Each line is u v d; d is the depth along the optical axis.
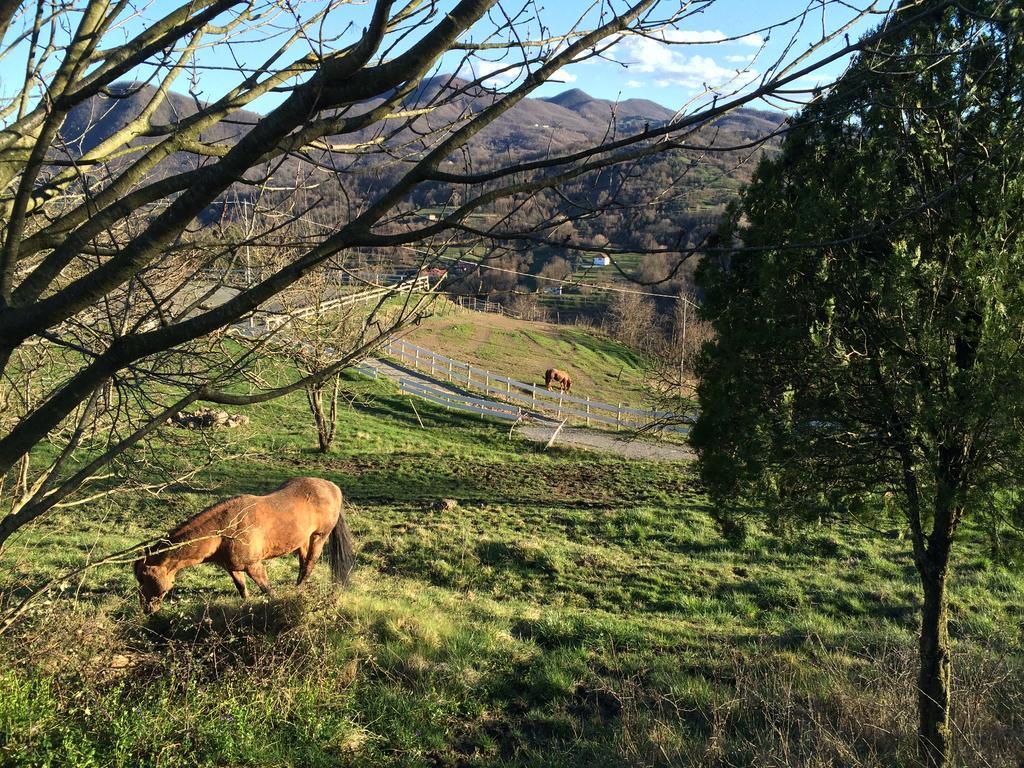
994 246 5.64
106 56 2.98
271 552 9.30
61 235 3.01
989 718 7.22
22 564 9.62
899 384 5.95
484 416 34.38
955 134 5.77
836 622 12.40
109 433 4.74
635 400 43.91
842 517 17.97
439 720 7.46
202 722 6.18
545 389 41.41
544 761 6.85
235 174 2.47
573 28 2.52
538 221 2.48
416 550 15.88
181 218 2.56
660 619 12.34
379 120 2.48
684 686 8.38
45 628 6.59
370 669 8.15
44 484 3.65
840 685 7.90
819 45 2.23
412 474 24.78
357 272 3.04
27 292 2.75
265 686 6.98
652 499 21.94
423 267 2.69
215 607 8.77
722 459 6.81
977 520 6.27
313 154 3.29
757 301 6.53
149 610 8.28
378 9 2.12
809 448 6.31
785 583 14.38
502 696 8.20
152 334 2.72
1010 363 5.39
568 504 21.28
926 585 6.79
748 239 6.67
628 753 6.73
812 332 5.99
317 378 3.12
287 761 6.16
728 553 16.45
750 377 6.61
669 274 2.15
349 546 10.48
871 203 5.95
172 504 18.47
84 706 5.97
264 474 23.23
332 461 25.89
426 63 2.28
